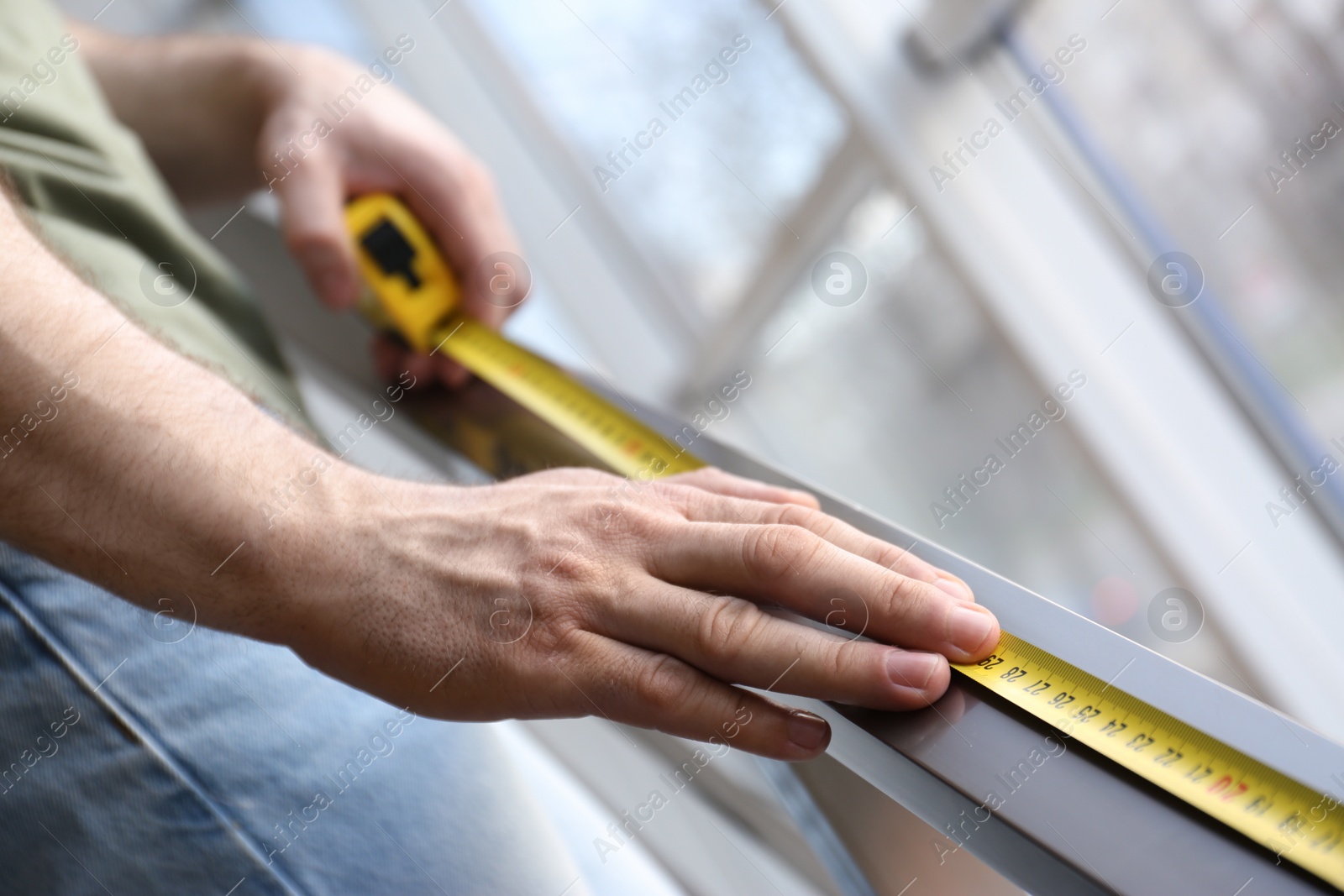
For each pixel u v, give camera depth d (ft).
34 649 2.48
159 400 2.40
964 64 6.59
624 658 2.38
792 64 7.23
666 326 9.49
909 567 2.42
